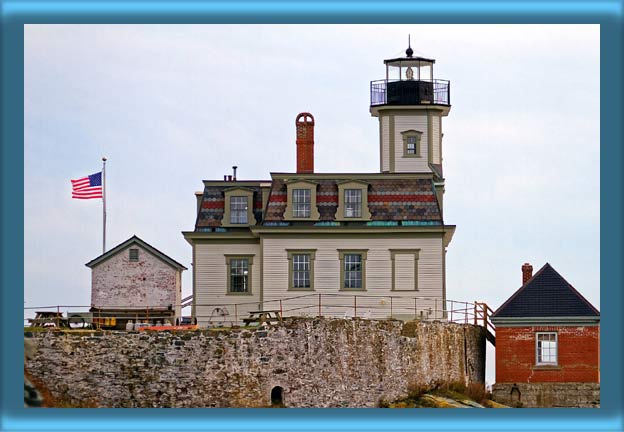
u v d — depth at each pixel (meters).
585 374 80.94
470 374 82.81
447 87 96.12
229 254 85.88
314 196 84.81
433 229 83.94
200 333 70.31
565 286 82.06
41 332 68.56
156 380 69.56
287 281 84.12
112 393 69.06
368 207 84.75
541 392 80.88
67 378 68.50
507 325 81.44
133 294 81.12
